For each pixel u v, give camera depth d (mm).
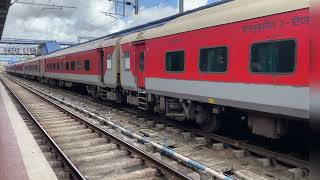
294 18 6297
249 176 6008
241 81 7574
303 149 7848
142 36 12273
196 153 7906
